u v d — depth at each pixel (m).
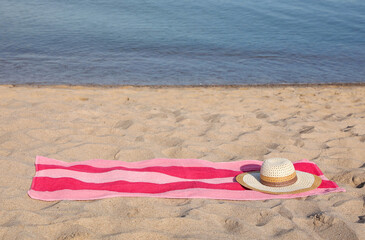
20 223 3.35
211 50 12.34
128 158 4.92
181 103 7.30
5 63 10.51
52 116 6.11
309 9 18.23
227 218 3.52
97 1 18.95
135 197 3.90
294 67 11.01
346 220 3.48
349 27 15.37
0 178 4.19
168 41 13.09
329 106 7.27
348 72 10.66
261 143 5.39
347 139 5.48
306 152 5.10
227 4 18.91
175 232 3.32
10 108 6.33
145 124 5.95
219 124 6.05
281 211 3.69
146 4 18.55
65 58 11.14
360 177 4.34
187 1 19.33
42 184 4.08
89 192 3.97
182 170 4.51
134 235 3.24
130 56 11.52
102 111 6.53
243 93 8.30
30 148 5.00
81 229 3.29
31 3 18.23
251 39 13.64
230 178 4.38
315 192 4.02
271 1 19.91
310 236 3.28
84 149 5.06
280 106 7.22
